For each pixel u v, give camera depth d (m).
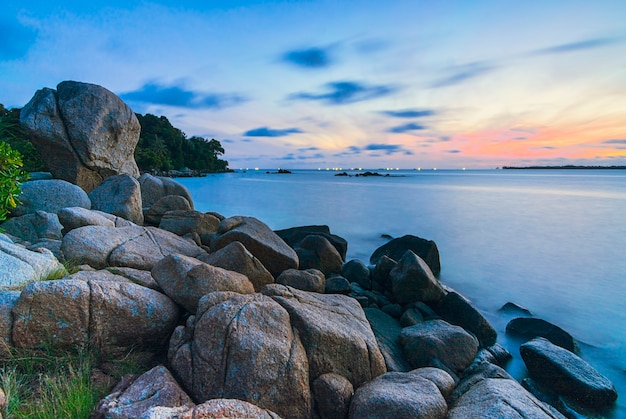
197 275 6.25
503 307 12.09
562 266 17.48
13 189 8.55
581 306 12.64
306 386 4.93
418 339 7.33
